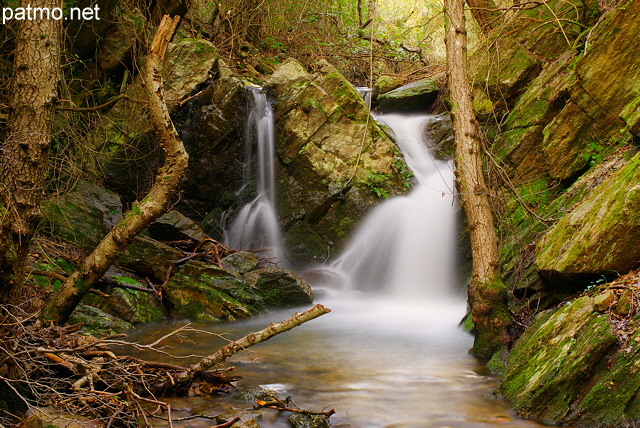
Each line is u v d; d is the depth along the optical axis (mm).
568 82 8117
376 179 10391
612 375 4027
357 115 10742
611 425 3832
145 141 10258
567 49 9547
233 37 13445
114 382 4316
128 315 7410
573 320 4656
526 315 6020
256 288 8492
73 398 3910
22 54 4305
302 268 10227
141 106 10242
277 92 11062
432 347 6480
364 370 5609
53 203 8289
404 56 16281
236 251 9414
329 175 10477
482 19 11008
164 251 8703
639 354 3977
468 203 6129
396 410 4527
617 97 7113
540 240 6145
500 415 4387
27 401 3787
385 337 7008
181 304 8055
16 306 3977
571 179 7488
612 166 6590
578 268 5238
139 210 5160
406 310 8766
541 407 4312
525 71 9852
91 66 10375
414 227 9898
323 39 15508
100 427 3650
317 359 6012
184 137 10969
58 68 4453
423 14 19062
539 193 7781
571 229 5586
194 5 13547
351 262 10203
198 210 11117
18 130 4273
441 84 12578
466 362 5828
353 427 4207
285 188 10711
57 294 5258
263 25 14305
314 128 10703
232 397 4785
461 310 8414
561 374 4301
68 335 4891
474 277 6043
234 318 7875
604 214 5195
